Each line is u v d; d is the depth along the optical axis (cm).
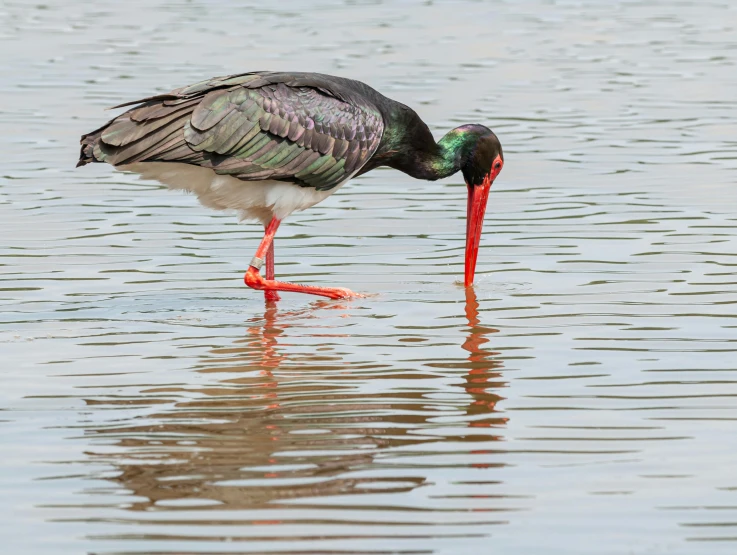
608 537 793
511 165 2105
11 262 1560
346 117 1455
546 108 2569
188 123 1341
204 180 1410
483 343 1228
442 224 1775
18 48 3291
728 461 909
